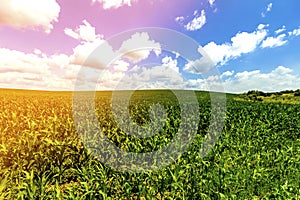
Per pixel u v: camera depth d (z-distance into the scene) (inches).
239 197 189.0
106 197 176.2
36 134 273.4
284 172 242.1
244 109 744.3
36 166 249.1
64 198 171.5
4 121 439.8
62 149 266.1
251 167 252.2
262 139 380.8
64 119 419.2
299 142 409.4
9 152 257.0
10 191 182.5
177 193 198.2
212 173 213.5
